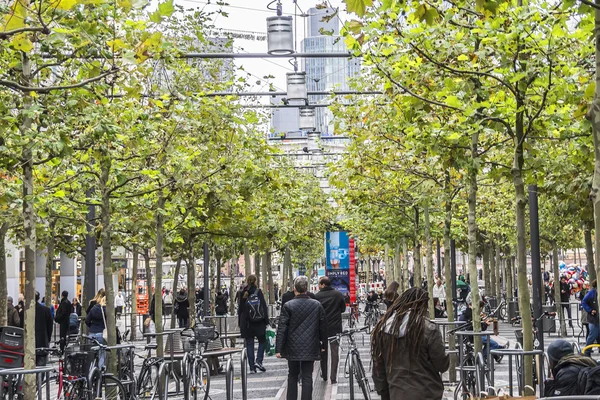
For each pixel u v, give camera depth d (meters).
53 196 16.41
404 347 8.91
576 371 8.98
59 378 15.49
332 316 20.09
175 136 17.09
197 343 18.33
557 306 33.62
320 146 24.89
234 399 17.53
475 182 15.98
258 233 26.73
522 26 11.45
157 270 19.47
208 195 19.14
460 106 12.34
